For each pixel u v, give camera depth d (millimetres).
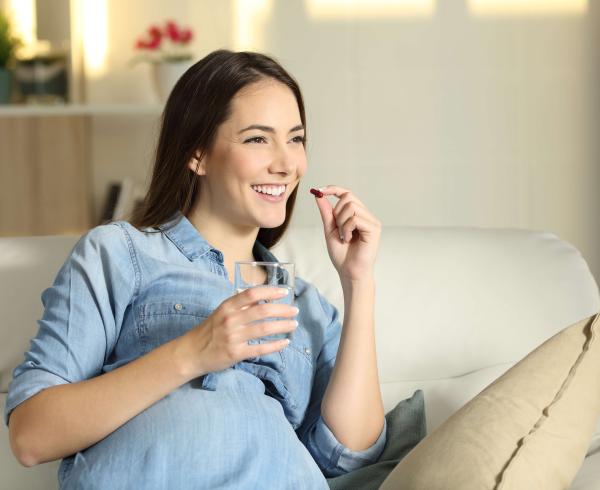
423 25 4484
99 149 4422
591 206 4598
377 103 4492
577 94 4562
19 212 4113
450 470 1559
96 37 4379
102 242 1846
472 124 4535
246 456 1667
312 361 2053
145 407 1647
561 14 4535
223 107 1903
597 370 1760
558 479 1606
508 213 4574
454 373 2201
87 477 1612
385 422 2014
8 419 1717
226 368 1783
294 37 4441
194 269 1896
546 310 2268
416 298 2232
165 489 1596
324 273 2240
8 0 4215
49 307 1796
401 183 4531
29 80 4074
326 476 1990
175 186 1965
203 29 4395
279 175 1913
